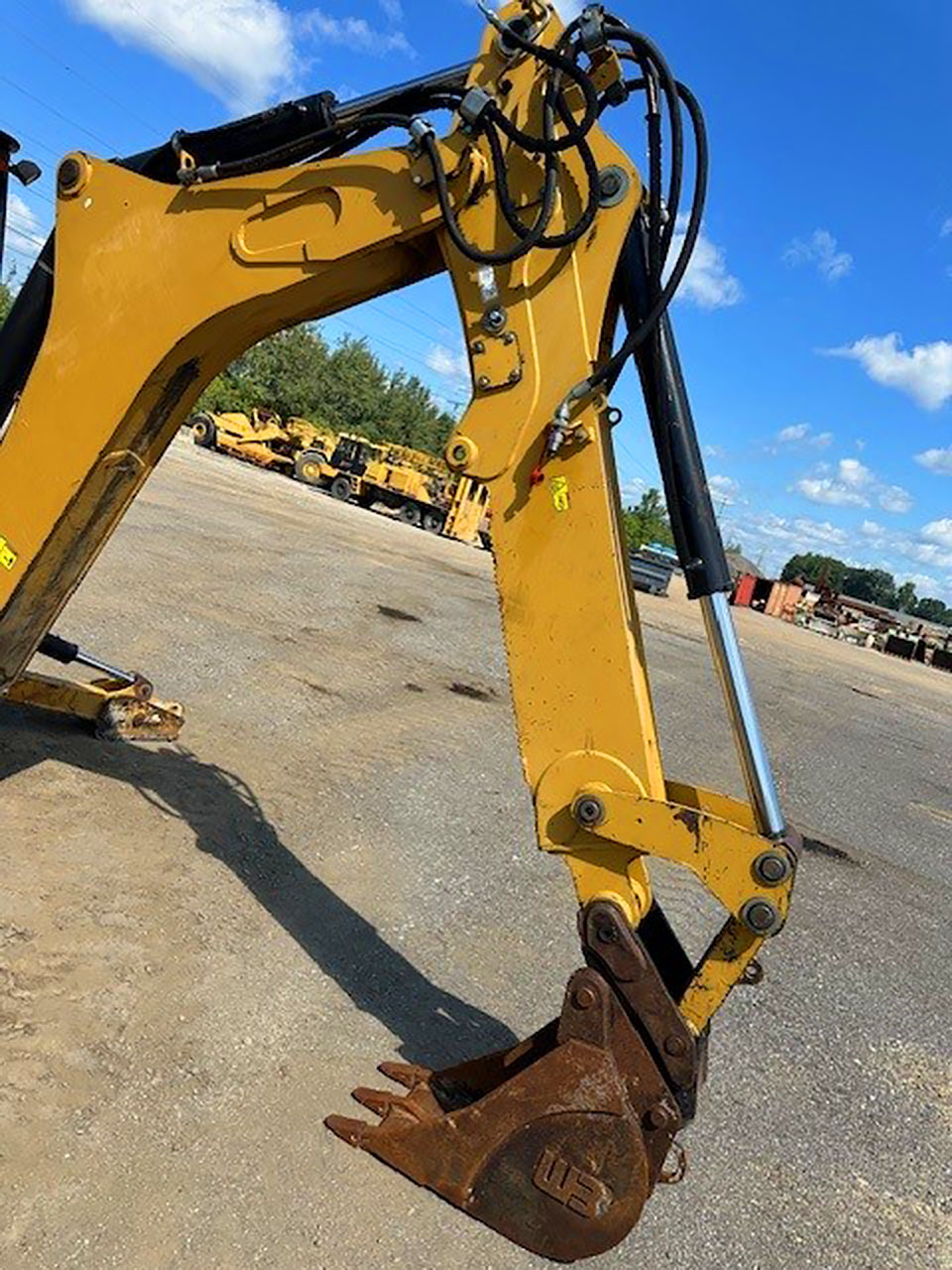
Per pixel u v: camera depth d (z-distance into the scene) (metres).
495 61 2.56
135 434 3.24
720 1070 3.75
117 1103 2.62
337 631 9.38
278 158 2.86
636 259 2.50
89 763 4.70
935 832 8.73
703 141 2.35
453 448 2.58
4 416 3.31
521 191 2.53
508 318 2.53
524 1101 2.49
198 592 9.02
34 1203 2.25
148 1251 2.21
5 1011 2.83
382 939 3.93
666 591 33.75
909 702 21.50
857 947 5.38
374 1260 2.35
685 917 5.07
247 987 3.30
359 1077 3.00
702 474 2.48
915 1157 3.50
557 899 4.80
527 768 2.61
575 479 2.51
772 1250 2.83
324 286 2.87
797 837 2.51
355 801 5.30
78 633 6.66
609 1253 2.64
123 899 3.60
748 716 2.46
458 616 12.55
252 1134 2.64
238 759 5.37
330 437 34.38
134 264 3.00
